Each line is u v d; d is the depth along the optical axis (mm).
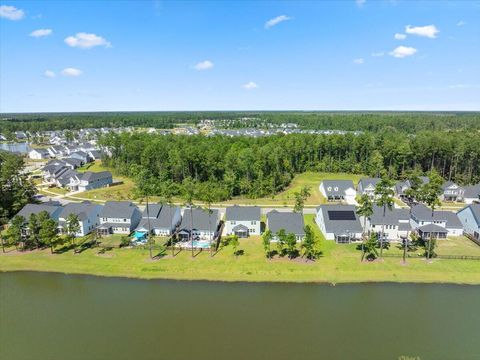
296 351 36719
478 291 49438
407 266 55781
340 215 69562
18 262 58969
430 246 58969
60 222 71312
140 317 43406
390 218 68000
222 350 36875
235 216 70250
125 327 41375
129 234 70250
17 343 38594
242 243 65688
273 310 44719
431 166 122938
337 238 65438
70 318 43406
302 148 135875
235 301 46938
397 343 38281
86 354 36594
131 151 124562
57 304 46938
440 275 53375
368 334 39812
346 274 53656
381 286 50875
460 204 94750
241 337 39188
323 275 53438
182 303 46594
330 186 100625
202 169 115000
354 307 45500
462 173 121938
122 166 131125
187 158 110062
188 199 70250
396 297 47969
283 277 53062
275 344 37875
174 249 62812
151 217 71438
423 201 92875
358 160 139375
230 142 145000
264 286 50875
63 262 58656
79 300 47906
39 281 53469
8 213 79000
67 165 138625
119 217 71625
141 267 56500
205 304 46250
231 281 52312
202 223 68500
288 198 99812
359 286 50844
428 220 69812
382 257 58844
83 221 69875
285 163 120812
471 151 114312
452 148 117688
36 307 46219
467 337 39469
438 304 46250
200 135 163000
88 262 58406
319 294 48750
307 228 60219
